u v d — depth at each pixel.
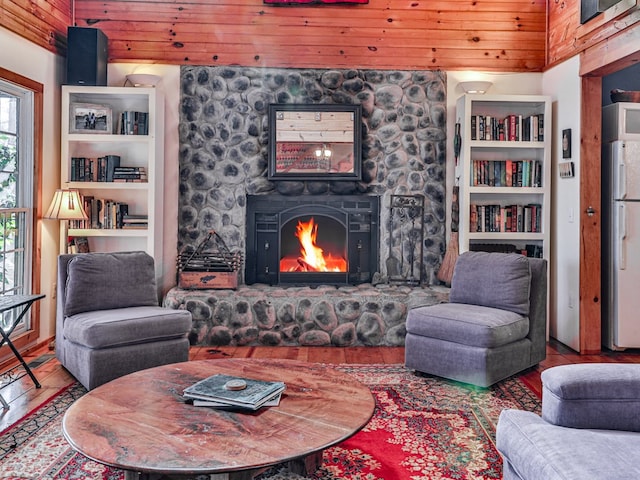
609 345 4.46
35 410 2.98
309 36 5.02
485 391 3.38
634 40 3.65
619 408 1.70
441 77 5.06
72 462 2.37
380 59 5.05
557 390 1.72
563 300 4.70
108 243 4.98
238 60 5.01
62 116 4.57
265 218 5.06
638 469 1.38
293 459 1.62
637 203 4.30
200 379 2.35
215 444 1.69
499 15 5.07
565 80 4.66
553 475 1.41
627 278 4.32
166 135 5.00
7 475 2.25
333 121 5.00
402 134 5.06
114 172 4.70
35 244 4.27
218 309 4.50
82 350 3.27
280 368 2.52
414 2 5.04
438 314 3.62
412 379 3.62
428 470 2.33
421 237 5.05
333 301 4.51
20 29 3.98
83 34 4.54
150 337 3.40
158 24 4.97
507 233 4.84
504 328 3.44
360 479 2.24
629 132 4.72
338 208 5.07
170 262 5.00
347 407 2.01
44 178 4.41
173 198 5.01
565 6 4.67
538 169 4.88
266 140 5.04
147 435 1.75
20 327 4.18
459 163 4.90
